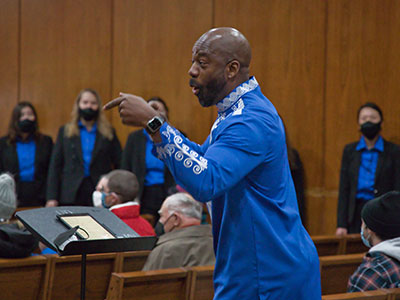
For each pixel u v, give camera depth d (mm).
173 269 3010
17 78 9320
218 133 2070
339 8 6949
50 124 9086
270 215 2123
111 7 8625
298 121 7242
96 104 7129
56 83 9039
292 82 7273
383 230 2926
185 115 8055
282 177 2168
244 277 2113
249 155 1992
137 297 2906
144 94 8383
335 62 6988
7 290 3170
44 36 9109
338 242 4656
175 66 8141
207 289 3109
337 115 6996
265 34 7441
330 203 7031
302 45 7199
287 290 2104
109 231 2273
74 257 3352
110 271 3547
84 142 7145
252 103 2113
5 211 3613
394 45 6621
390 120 6656
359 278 2838
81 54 8852
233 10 7672
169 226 3617
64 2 8961
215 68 2113
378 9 6711
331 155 7035
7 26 9344
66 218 2291
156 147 2002
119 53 8578
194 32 7984
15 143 7426
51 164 7070
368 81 6789
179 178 1949
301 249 2162
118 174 4125
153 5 8297
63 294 3410
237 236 2119
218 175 1936
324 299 2527
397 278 2781
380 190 6012
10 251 3137
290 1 7258
